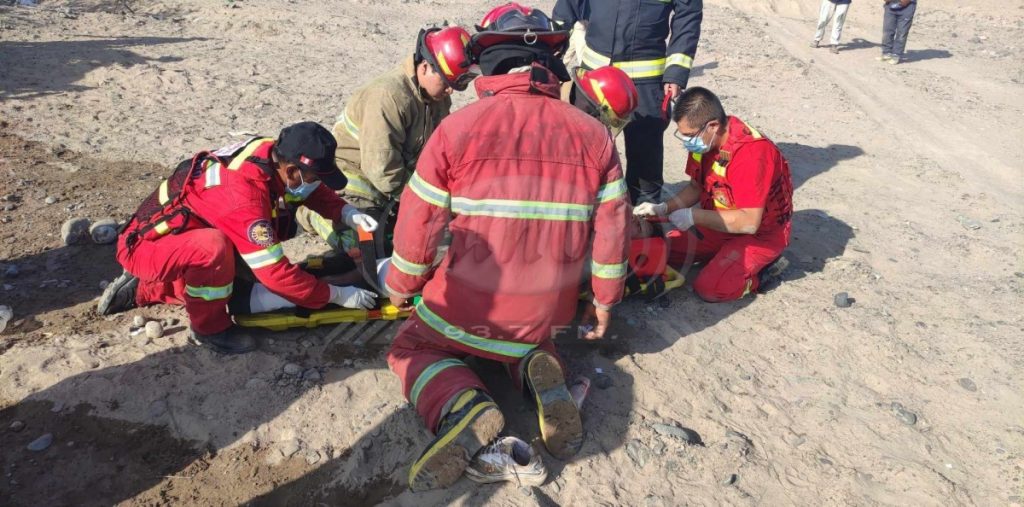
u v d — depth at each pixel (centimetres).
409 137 420
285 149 333
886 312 438
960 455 333
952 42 1394
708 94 407
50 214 504
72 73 809
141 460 310
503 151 279
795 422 349
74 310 401
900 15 1168
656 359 387
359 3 1408
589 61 514
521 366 324
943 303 452
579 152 284
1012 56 1268
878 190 636
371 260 392
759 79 1022
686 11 490
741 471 319
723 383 373
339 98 804
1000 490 315
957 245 532
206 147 638
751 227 414
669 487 311
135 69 829
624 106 396
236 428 328
